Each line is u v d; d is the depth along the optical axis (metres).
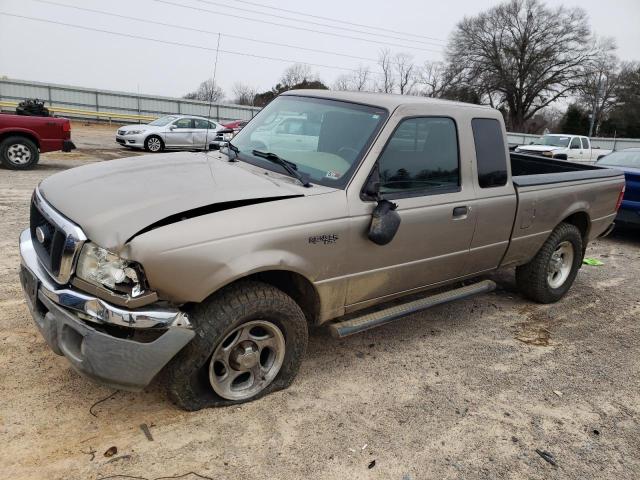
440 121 3.89
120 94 37.06
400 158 3.62
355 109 3.76
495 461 3.00
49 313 2.81
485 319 5.01
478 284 4.66
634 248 8.45
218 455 2.82
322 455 2.90
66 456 2.70
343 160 3.48
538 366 4.15
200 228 2.74
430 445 3.08
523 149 19.77
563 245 5.43
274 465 2.79
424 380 3.78
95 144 21.36
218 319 2.89
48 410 3.04
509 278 6.25
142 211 2.71
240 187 3.12
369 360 4.00
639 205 8.30
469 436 3.19
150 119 37.44
